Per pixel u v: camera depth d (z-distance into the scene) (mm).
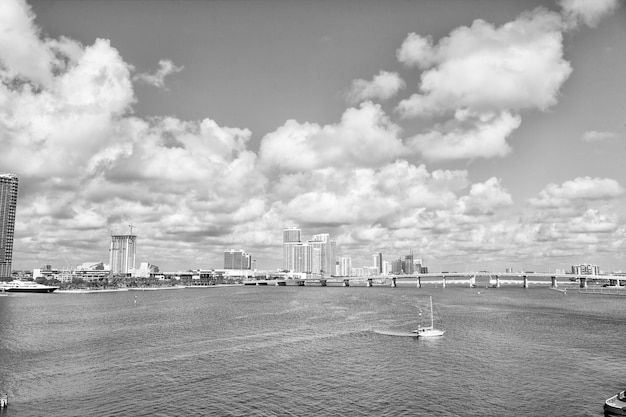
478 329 191375
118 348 153875
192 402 97938
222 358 137125
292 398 100250
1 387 110000
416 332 181625
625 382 110938
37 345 161250
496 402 97438
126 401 98938
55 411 93812
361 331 187375
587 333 180125
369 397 100812
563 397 100438
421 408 94188
